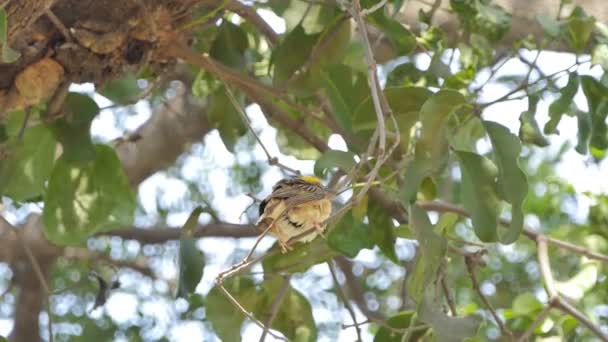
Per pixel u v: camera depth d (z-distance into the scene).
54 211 9.56
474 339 10.38
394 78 9.73
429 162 8.05
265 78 11.38
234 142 10.55
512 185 8.16
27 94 8.41
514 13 10.65
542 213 15.09
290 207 6.94
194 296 13.61
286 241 7.28
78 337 15.97
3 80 8.40
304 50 9.40
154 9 8.55
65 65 8.51
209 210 8.59
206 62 9.27
